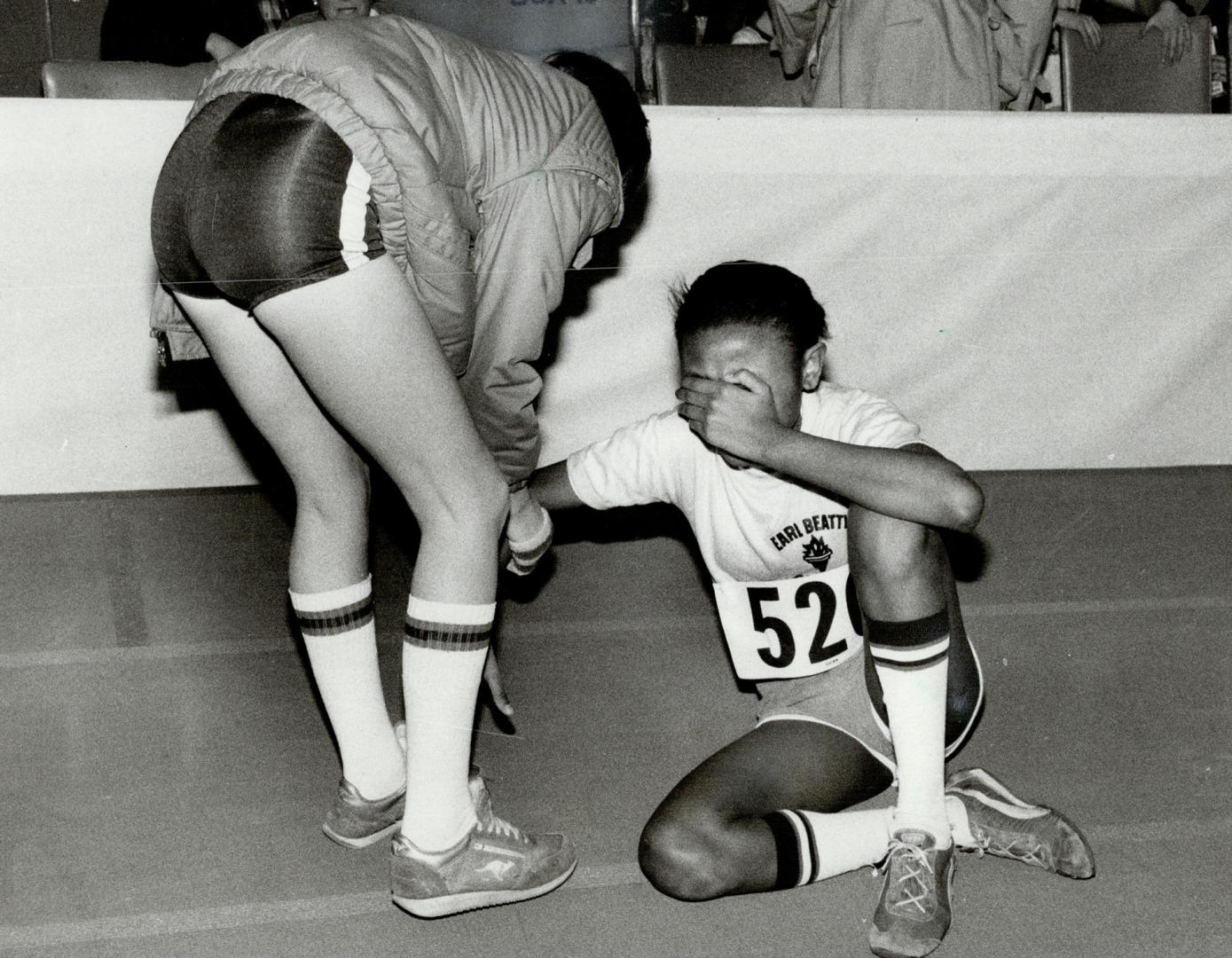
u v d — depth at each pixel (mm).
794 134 2527
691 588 2449
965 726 1636
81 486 2457
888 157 2564
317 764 1854
